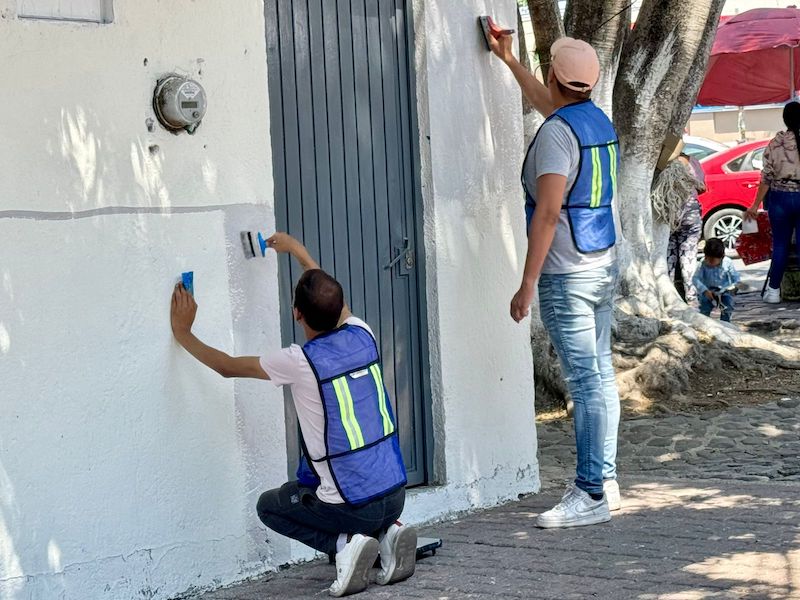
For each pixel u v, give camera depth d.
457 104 6.52
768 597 4.75
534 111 9.76
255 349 5.51
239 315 5.43
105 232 4.89
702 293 11.73
